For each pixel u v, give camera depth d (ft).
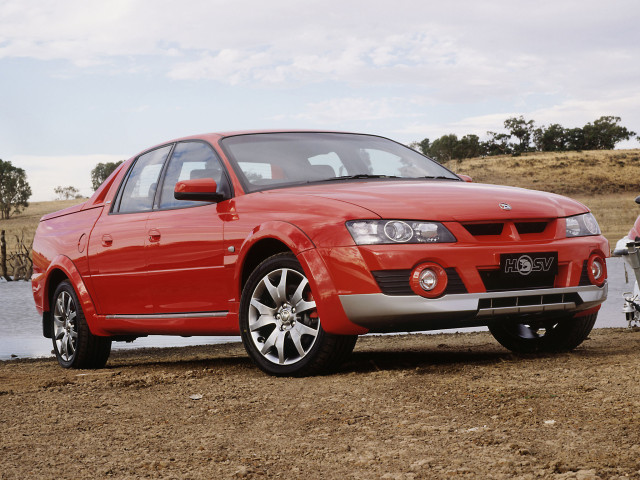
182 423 11.51
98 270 19.93
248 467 9.06
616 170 428.97
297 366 14.99
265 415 11.71
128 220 19.31
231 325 16.43
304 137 18.79
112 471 9.15
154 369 19.06
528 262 14.71
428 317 13.99
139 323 18.84
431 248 14.08
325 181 17.01
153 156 19.94
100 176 327.26
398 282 13.98
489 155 522.47
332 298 14.26
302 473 8.77
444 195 15.21
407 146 20.44
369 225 14.21
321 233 14.52
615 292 41.78
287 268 15.10
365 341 26.55
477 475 8.28
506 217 14.84
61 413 12.62
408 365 16.07
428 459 8.95
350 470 8.79
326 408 11.90
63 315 21.65
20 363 24.13
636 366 13.61
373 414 11.32
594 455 8.66
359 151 18.76
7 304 49.14
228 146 17.84
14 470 9.36
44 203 433.07
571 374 13.28
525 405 11.17
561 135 538.47
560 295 15.19
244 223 15.98
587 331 17.10
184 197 16.47
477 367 14.66
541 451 8.97
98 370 20.24
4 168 350.23
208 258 16.69
